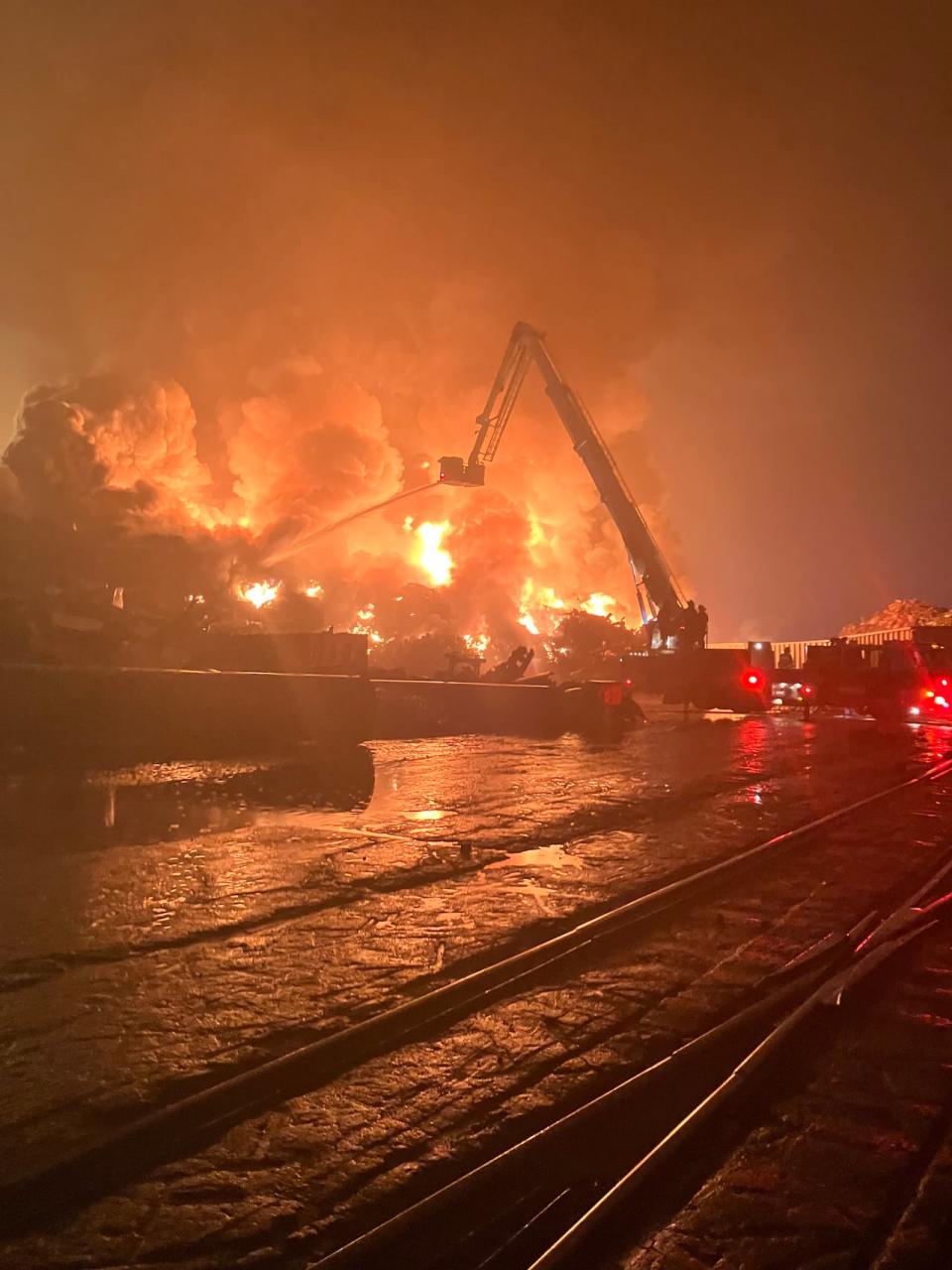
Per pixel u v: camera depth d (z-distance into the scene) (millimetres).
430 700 24359
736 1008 5105
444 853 8734
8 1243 3012
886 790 13305
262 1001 5031
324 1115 3846
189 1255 2971
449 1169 3479
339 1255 2947
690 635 36625
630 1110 3947
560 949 5988
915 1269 2955
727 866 8289
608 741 21328
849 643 31438
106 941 5973
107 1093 3973
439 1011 4945
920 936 6379
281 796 12055
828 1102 4062
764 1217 3219
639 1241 3088
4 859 8125
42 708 12922
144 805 10984
